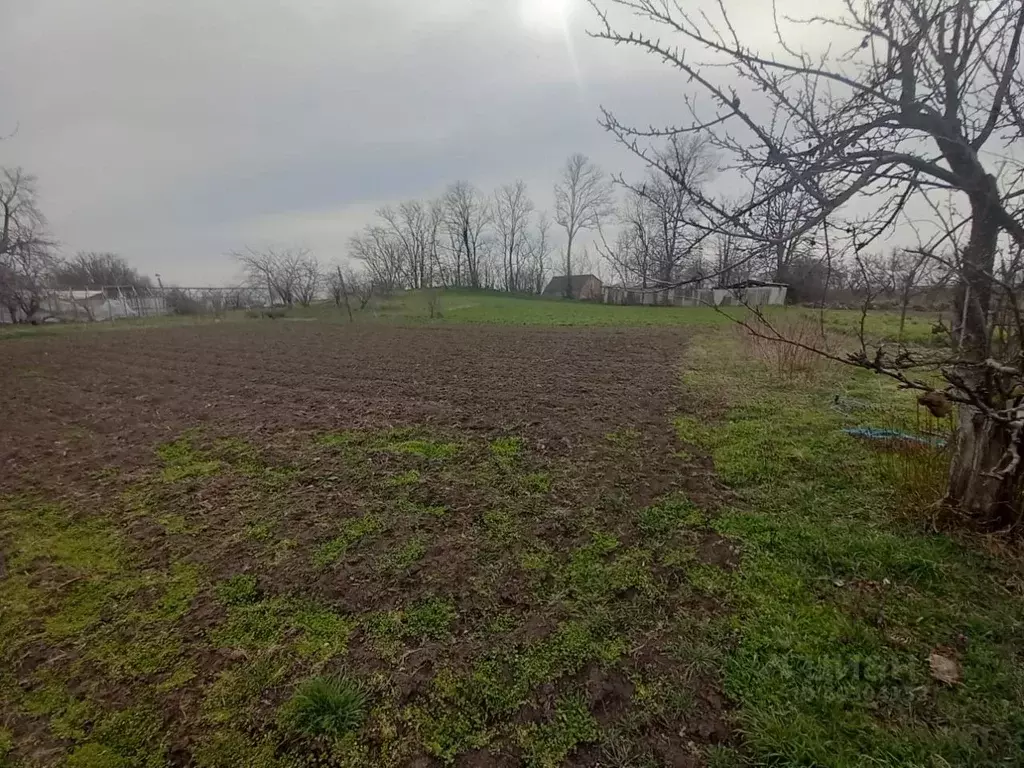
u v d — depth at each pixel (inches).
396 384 336.2
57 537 147.8
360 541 137.7
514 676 91.3
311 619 108.7
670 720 81.2
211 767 77.7
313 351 521.7
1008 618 94.8
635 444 199.5
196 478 186.1
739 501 148.6
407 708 85.9
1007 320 97.1
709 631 98.7
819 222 76.2
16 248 1174.3
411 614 108.6
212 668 96.8
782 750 74.2
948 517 123.3
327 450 207.8
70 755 80.8
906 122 79.8
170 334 768.3
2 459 214.8
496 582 118.0
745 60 79.5
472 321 916.0
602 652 95.6
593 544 131.2
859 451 173.3
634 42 81.9
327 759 78.0
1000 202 78.3
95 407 301.7
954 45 77.0
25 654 102.5
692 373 332.5
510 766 75.6
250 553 134.6
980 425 115.3
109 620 111.7
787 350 305.4
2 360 508.4
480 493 163.2
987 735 74.0
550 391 299.9
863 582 109.0
